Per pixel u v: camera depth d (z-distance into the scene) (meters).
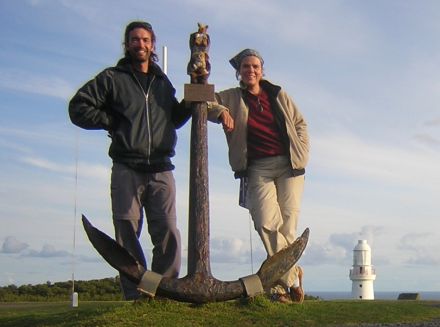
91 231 3.98
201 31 4.44
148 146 4.17
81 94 4.11
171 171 4.31
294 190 4.79
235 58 4.86
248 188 4.81
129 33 4.25
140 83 4.24
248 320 4.00
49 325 4.18
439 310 4.79
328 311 4.42
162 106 4.27
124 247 4.20
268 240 4.66
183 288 4.02
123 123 4.19
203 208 4.18
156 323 3.80
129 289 4.38
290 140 4.75
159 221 4.25
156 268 4.29
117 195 4.21
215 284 4.07
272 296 4.61
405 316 4.46
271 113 4.80
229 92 4.85
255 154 4.79
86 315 4.18
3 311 5.66
